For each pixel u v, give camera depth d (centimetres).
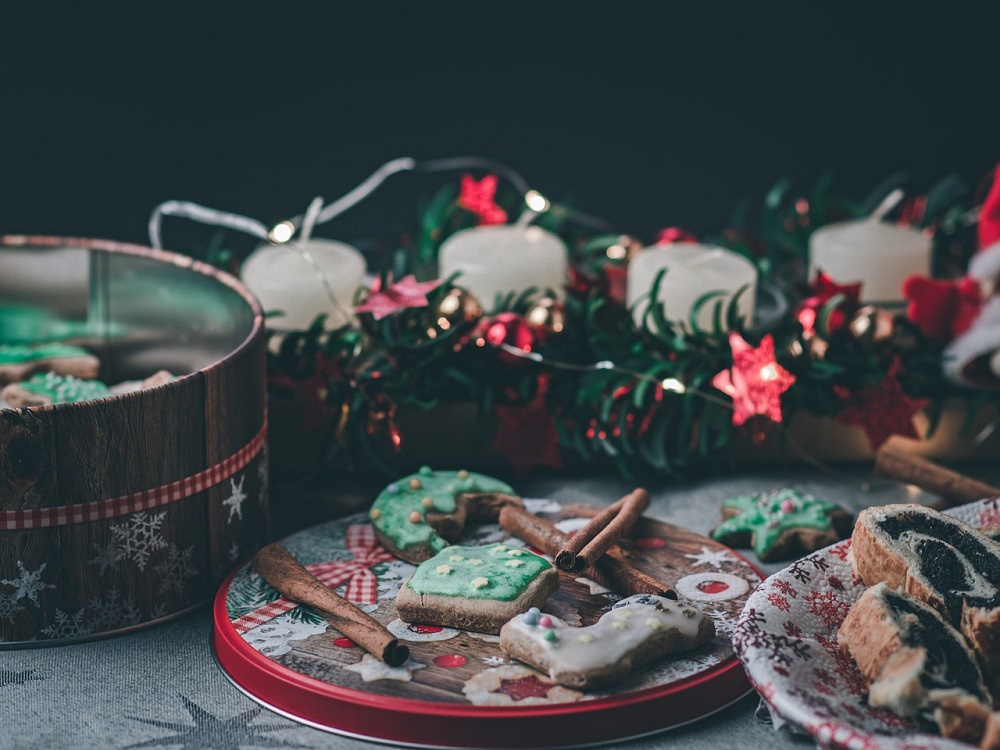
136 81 120
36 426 72
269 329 88
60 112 119
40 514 73
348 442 87
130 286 88
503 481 89
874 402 89
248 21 121
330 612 74
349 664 71
